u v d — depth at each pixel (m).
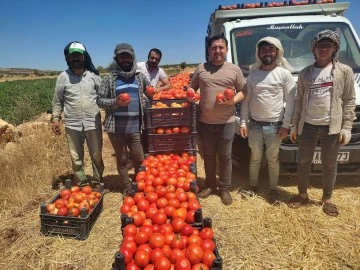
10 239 4.16
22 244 4.00
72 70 5.03
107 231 4.23
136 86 4.91
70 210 4.11
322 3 6.57
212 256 2.85
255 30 6.12
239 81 4.58
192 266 2.86
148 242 3.18
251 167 5.06
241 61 5.93
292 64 5.71
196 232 3.30
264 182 5.66
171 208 3.77
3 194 5.19
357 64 5.65
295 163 4.93
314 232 4.05
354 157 4.75
